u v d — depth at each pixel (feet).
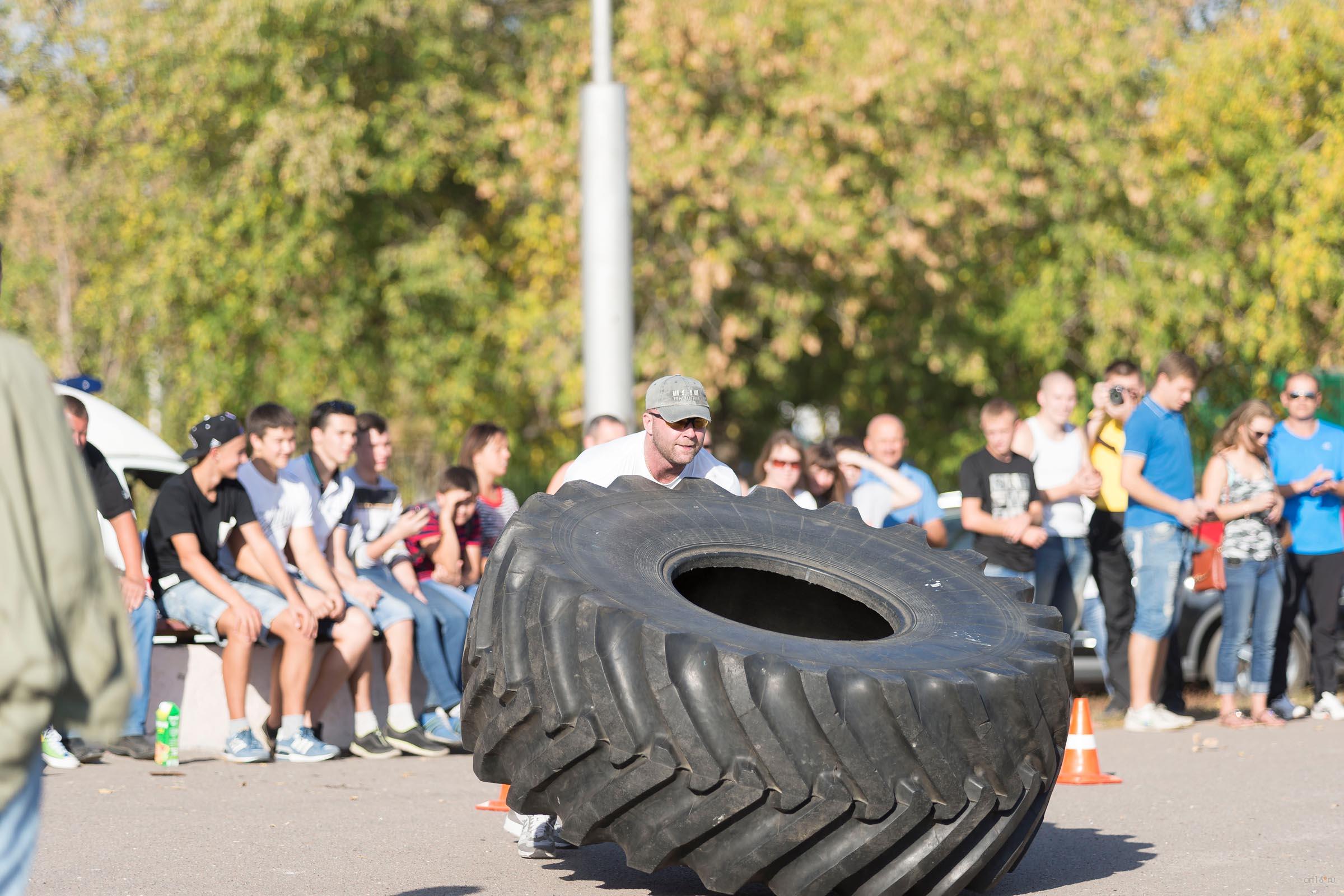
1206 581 80.43
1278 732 77.05
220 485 68.59
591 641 36.11
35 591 21.49
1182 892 41.55
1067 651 39.86
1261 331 176.86
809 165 173.58
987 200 178.50
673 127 173.88
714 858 35.32
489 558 39.99
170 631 71.15
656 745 34.99
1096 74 182.70
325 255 183.52
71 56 192.03
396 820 51.80
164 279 180.45
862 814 34.86
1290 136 176.86
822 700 34.68
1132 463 77.20
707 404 44.70
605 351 105.60
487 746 37.96
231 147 187.93
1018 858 38.32
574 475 46.11
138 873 42.14
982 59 176.65
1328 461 83.46
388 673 71.10
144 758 66.95
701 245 175.73
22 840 21.75
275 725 70.49
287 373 187.93
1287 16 173.78
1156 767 65.31
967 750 35.81
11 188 200.13
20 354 22.35
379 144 188.34
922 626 40.40
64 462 22.31
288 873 42.57
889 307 199.21
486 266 195.11
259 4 172.76
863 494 78.48
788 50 181.98
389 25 179.83
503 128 177.27
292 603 67.51
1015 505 78.02
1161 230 193.67
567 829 36.40
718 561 42.78
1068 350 202.28
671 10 174.60
